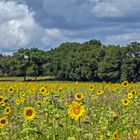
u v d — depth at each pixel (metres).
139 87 27.47
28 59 130.62
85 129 11.67
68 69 119.75
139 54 109.38
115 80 110.19
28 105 18.16
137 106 16.58
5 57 134.00
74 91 24.25
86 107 15.94
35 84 36.66
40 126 11.73
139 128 13.17
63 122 12.38
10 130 11.95
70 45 134.00
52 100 15.71
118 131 12.49
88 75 115.88
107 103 18.91
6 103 17.00
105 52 116.50
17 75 131.12
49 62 127.69
